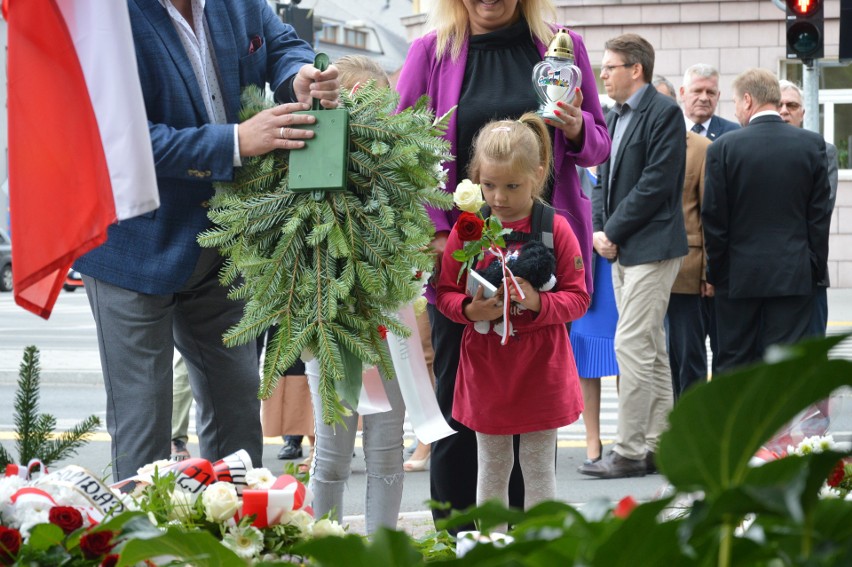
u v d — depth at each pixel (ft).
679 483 2.76
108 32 8.63
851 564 2.70
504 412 11.96
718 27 61.36
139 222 11.14
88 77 8.60
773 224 20.86
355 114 10.68
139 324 11.17
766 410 2.62
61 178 8.55
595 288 20.97
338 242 10.12
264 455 23.11
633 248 19.49
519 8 13.12
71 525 6.20
